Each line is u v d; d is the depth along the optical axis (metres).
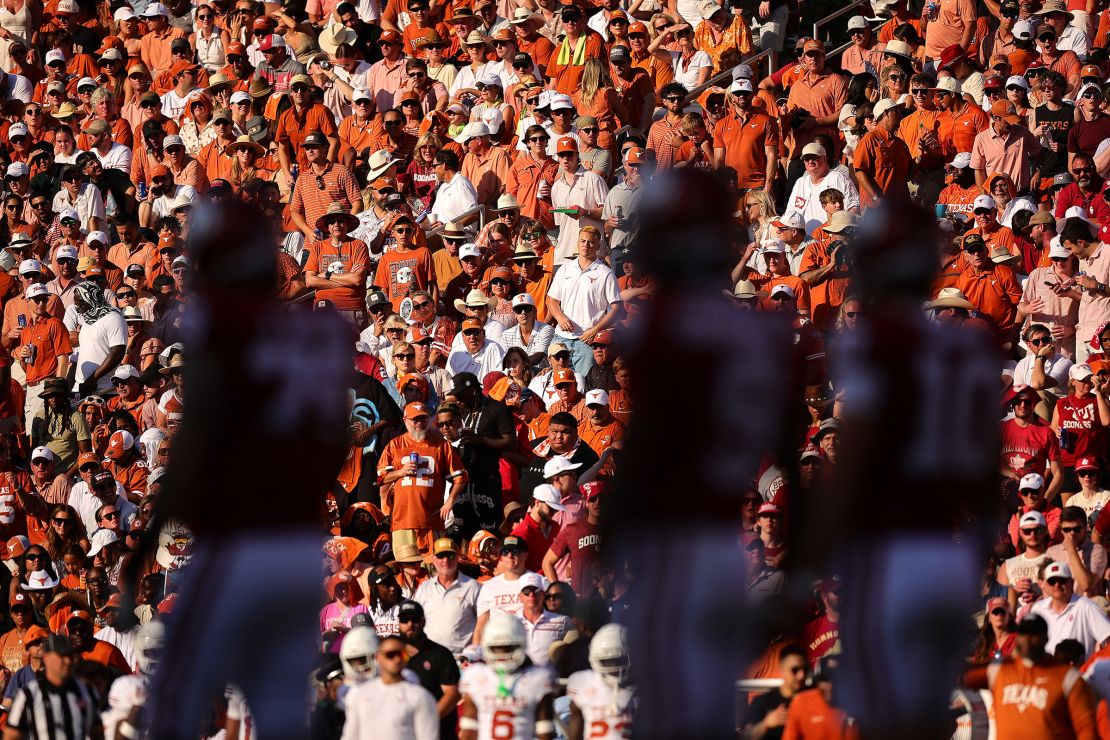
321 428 14.96
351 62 72.38
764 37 70.19
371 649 32.22
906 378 15.26
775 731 27.56
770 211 57.72
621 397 48.09
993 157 57.69
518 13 69.94
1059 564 37.47
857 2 71.94
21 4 82.31
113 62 77.81
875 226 15.93
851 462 15.21
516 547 39.31
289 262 57.91
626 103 62.97
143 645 21.88
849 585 15.27
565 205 58.28
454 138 64.38
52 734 31.52
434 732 31.36
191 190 65.62
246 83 72.19
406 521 44.69
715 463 14.37
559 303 53.50
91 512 53.12
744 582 14.45
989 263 51.81
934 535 15.20
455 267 58.12
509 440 46.91
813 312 51.66
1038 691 28.62
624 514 14.52
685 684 14.23
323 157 62.88
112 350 59.91
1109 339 47.59
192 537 15.06
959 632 15.19
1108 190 55.16
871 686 15.09
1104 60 64.06
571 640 34.75
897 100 62.22
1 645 44.12
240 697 15.80
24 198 69.75
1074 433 46.12
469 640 40.69
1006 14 67.69
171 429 55.03
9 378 60.03
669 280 14.78
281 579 14.68
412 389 50.50
